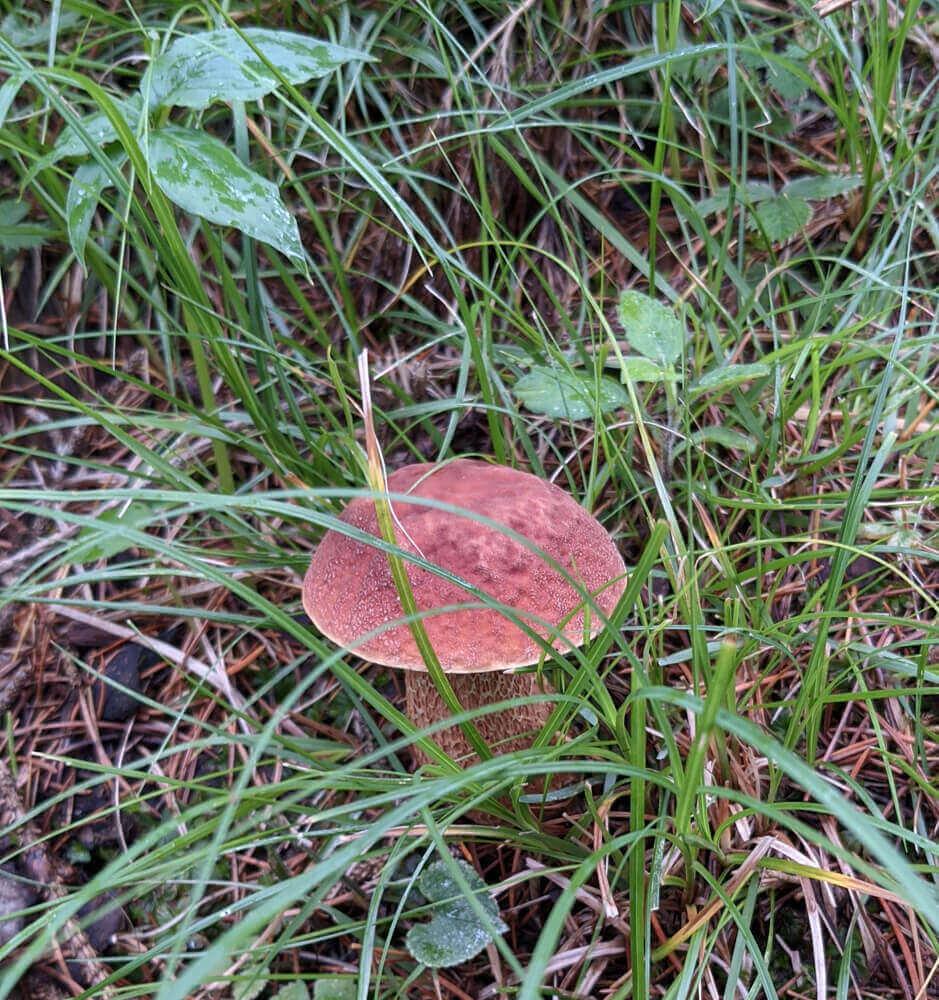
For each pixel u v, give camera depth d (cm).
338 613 27
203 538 37
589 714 29
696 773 20
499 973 28
